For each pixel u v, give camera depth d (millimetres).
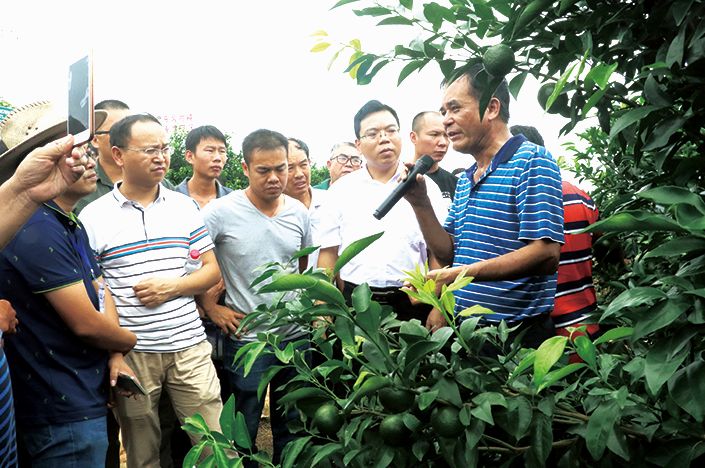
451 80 1527
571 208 2992
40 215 2521
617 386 1300
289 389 1579
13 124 2531
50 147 1826
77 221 2809
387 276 3693
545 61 1543
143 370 3260
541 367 1078
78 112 1864
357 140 3977
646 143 1360
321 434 1466
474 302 2596
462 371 1297
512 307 2543
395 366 1288
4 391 1946
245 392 3719
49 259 2469
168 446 3975
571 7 1473
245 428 1352
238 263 3828
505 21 1528
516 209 2518
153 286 3258
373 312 1277
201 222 3588
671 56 1238
